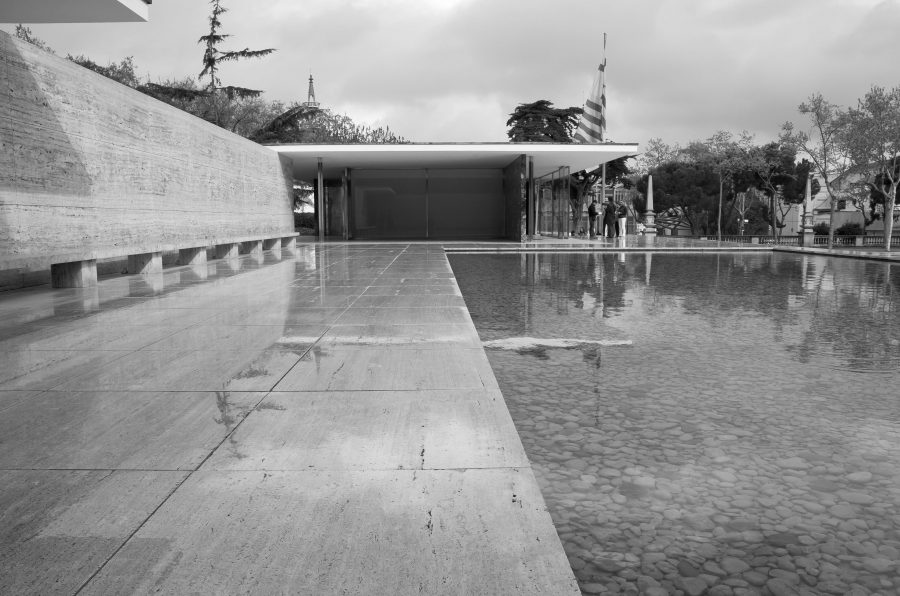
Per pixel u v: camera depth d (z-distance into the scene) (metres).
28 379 3.65
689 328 5.82
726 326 5.93
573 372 4.16
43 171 7.70
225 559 1.76
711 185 51.19
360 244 22.08
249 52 36.91
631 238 30.42
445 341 4.70
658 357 4.61
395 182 27.47
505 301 7.68
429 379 3.62
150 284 8.73
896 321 6.25
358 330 5.14
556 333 5.55
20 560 1.76
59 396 3.32
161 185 11.06
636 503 2.28
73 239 8.33
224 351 4.37
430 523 1.96
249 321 5.60
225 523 1.96
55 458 2.48
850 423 3.15
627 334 5.53
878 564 1.89
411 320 5.64
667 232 59.97
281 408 3.09
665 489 2.40
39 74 7.63
